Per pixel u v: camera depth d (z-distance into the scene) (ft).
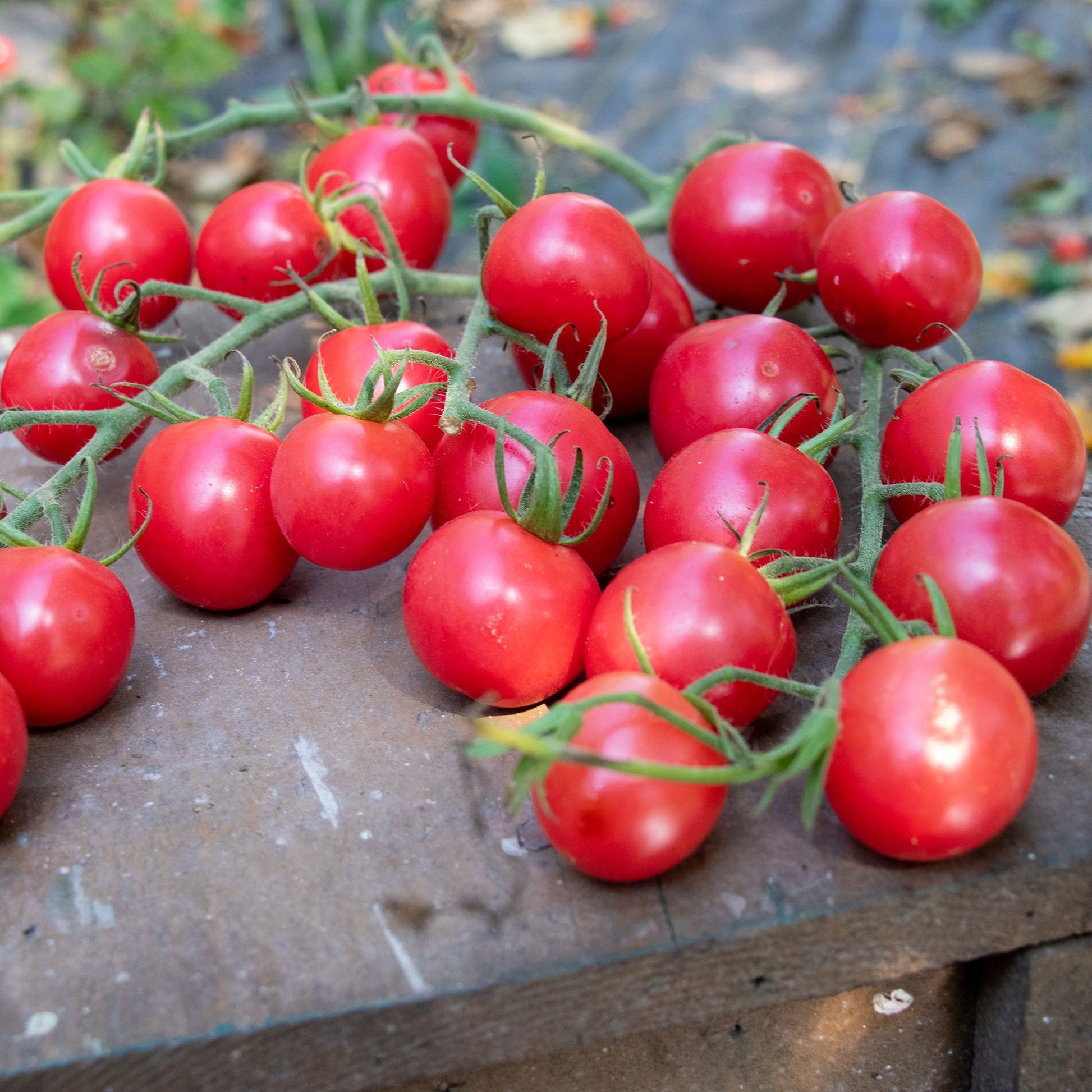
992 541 1.07
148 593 1.24
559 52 4.00
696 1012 1.03
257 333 1.31
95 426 1.26
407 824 1.08
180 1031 0.99
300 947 1.02
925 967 1.05
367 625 1.21
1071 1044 1.10
